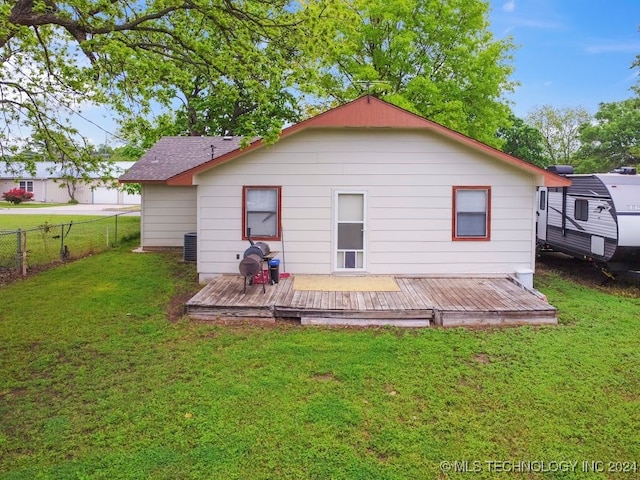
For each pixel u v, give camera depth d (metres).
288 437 3.84
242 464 3.48
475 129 19.83
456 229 9.35
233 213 9.41
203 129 23.94
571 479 3.39
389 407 4.36
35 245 14.53
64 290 8.83
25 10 6.38
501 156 8.98
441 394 4.64
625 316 7.42
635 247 9.48
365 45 19.69
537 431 4.00
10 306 7.71
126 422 4.07
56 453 3.62
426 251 9.39
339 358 5.55
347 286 8.54
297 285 8.61
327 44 8.11
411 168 9.30
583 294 9.07
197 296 7.72
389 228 9.38
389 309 7.00
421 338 6.30
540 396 4.62
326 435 3.87
